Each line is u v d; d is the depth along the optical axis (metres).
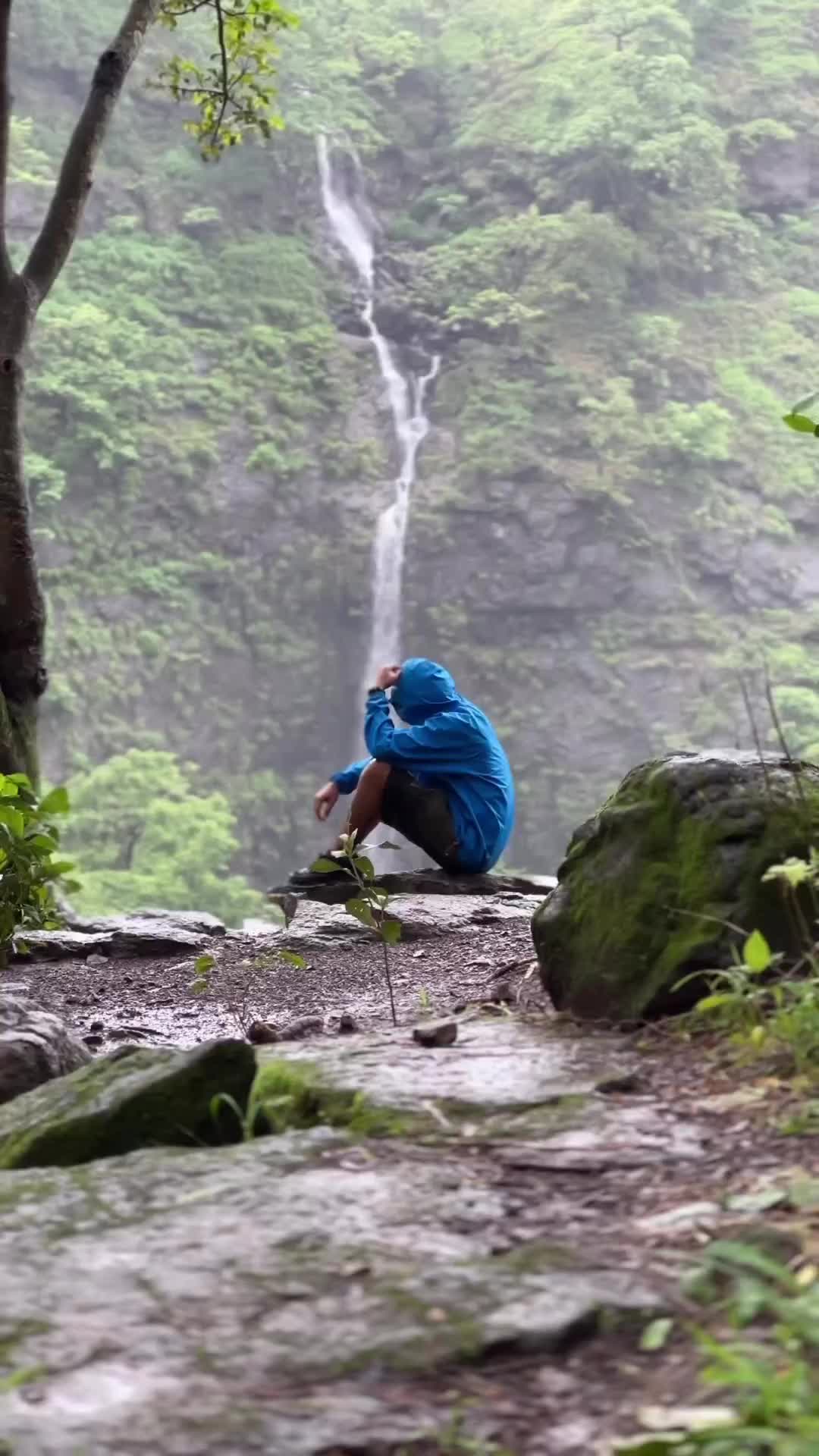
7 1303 2.03
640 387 67.69
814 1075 2.96
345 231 71.38
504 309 68.19
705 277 72.44
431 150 75.69
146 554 62.16
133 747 59.50
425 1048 3.53
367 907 5.56
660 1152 2.64
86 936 8.77
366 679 63.09
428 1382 1.83
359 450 64.62
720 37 79.06
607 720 62.34
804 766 3.85
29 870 8.36
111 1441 1.67
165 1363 1.86
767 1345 1.88
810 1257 2.12
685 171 71.88
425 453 64.94
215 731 61.75
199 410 64.00
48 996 7.05
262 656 62.53
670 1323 1.92
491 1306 2.00
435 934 8.49
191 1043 5.58
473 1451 1.67
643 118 71.56
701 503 65.00
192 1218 2.36
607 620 63.19
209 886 52.53
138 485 62.00
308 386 65.94
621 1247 2.20
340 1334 1.93
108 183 68.69
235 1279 2.10
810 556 66.06
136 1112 3.00
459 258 69.88
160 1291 2.07
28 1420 1.72
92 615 60.53
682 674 62.69
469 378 66.44
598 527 63.16
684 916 3.67
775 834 3.67
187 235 69.50
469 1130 2.84
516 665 62.41
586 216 69.19
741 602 64.69
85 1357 1.87
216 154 14.38
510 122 74.31
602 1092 3.06
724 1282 2.07
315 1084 3.20
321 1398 1.78
